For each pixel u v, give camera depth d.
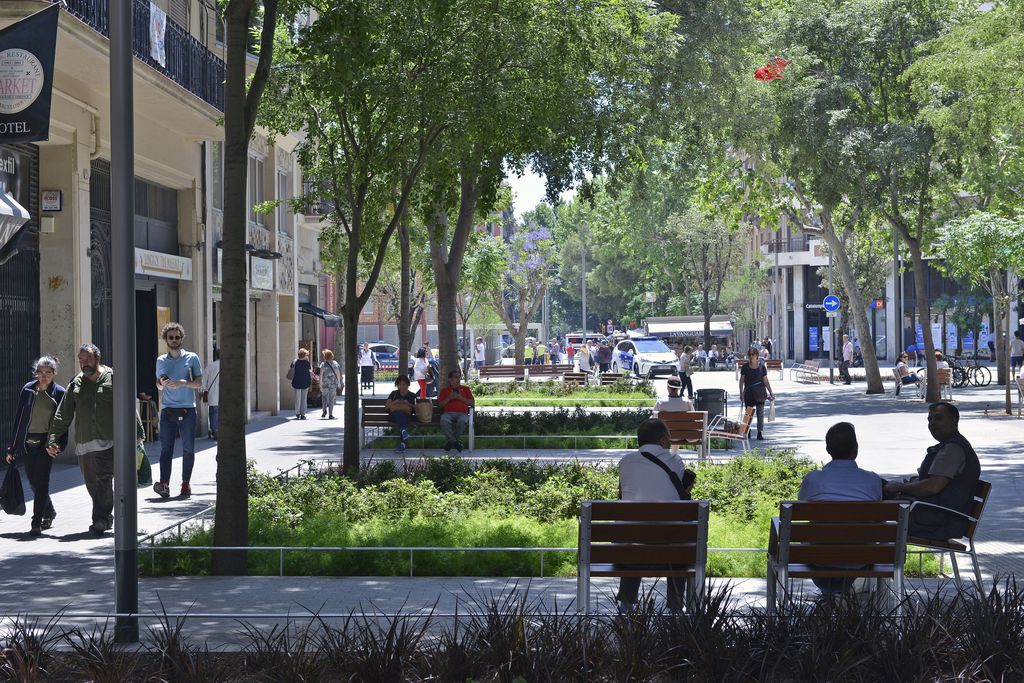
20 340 23.62
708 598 8.34
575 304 169.50
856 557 9.81
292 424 37.69
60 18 19.88
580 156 29.12
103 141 25.89
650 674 7.36
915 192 43.94
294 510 16.03
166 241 31.31
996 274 53.78
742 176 48.72
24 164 23.66
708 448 24.36
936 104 38.53
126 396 9.53
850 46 41.66
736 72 34.31
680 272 97.19
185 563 13.03
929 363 44.56
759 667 7.47
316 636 8.34
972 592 9.09
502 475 19.20
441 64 18.45
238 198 13.20
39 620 10.05
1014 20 25.28
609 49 23.70
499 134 19.36
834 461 10.54
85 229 24.95
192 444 19.50
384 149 20.31
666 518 9.75
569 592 11.66
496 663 7.57
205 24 32.12
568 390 47.34
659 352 77.44
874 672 7.49
